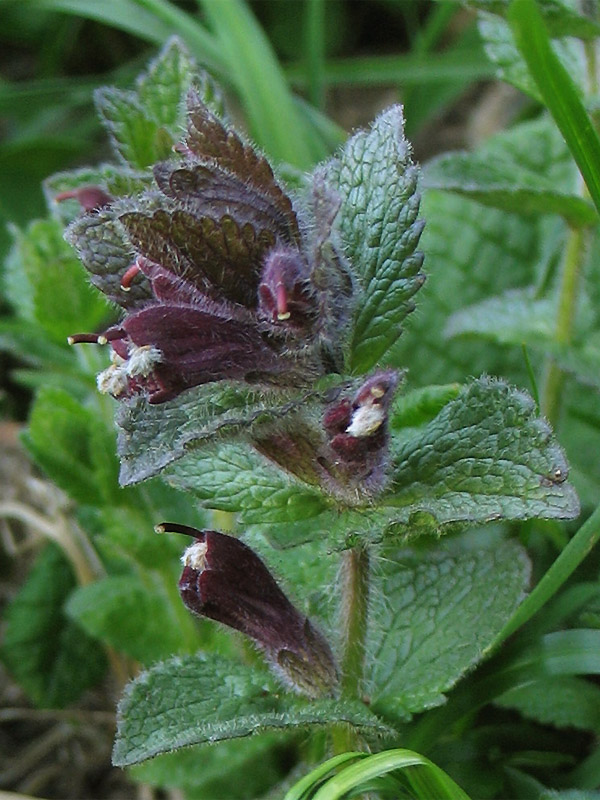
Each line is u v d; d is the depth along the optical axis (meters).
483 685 0.21
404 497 0.19
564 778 0.22
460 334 0.24
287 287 0.18
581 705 0.22
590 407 0.25
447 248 0.27
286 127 0.28
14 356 0.31
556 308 0.24
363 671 0.20
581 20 0.22
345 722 0.19
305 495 0.20
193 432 0.18
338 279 0.19
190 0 0.35
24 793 0.25
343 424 0.18
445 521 0.18
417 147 0.35
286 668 0.20
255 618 0.20
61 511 0.26
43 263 0.24
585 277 0.25
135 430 0.19
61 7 0.30
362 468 0.19
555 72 0.19
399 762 0.19
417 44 0.33
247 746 0.23
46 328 0.24
